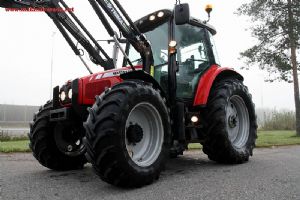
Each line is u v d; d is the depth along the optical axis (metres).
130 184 2.93
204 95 4.26
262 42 12.94
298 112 12.13
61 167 4.00
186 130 4.03
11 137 11.42
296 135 11.52
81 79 3.55
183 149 3.81
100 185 3.11
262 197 2.54
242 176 3.42
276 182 3.07
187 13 3.70
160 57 4.32
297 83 12.47
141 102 3.16
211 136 4.27
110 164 2.83
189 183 3.11
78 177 3.54
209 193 2.69
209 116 4.29
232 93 4.50
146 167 3.11
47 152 3.90
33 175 3.68
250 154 4.65
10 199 2.58
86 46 4.16
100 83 3.62
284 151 6.11
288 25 12.20
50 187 3.02
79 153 4.09
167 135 3.39
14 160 5.04
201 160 4.85
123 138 2.92
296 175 3.42
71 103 3.56
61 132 4.02
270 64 12.84
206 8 4.79
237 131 4.76
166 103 3.69
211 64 4.77
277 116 18.31
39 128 3.90
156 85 3.54
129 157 2.95
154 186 3.02
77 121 3.77
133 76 3.46
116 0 3.81
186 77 4.38
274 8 12.53
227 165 4.29
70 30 4.01
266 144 7.65
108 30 3.80
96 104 3.00
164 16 4.33
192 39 4.64
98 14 3.75
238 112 4.82
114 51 4.48
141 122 3.37
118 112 2.91
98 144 2.84
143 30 4.55
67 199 2.58
